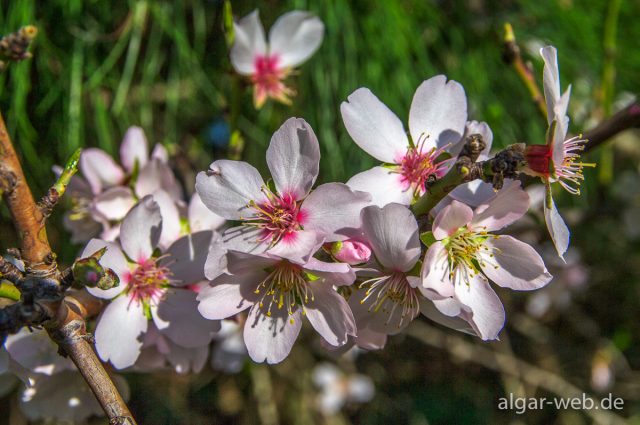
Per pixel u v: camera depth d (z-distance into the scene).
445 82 0.22
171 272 0.22
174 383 0.54
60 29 0.35
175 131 0.38
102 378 0.18
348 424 0.58
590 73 0.42
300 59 0.30
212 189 0.20
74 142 0.34
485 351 0.54
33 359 0.22
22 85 0.33
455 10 0.40
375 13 0.38
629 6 0.43
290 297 0.19
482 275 0.20
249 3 0.38
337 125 0.37
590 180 0.43
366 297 0.19
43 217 0.18
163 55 0.38
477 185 0.20
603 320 0.59
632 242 0.55
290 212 0.19
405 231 0.18
